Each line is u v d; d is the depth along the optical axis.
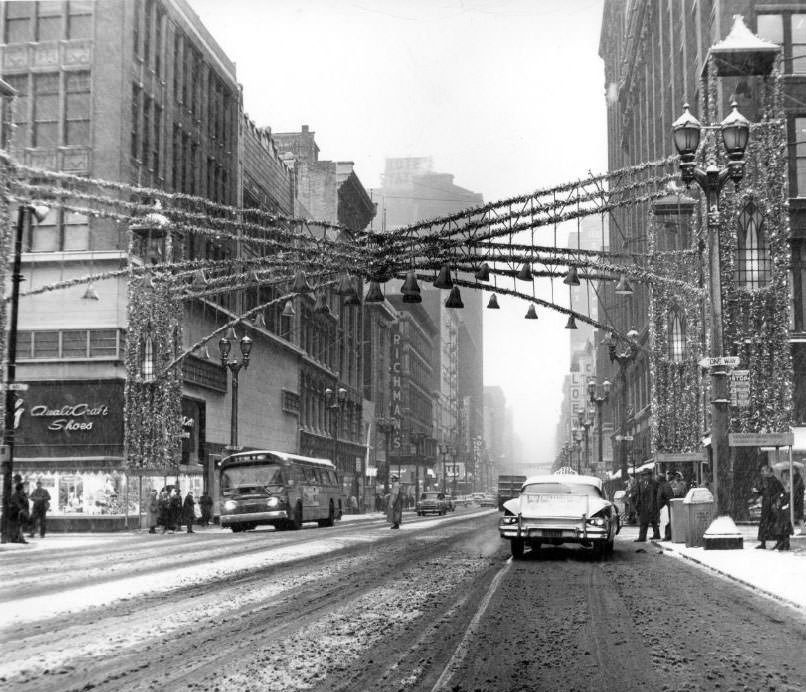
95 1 40.50
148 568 17.05
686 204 34.44
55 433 40.41
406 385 120.88
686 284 33.09
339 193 84.06
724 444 20.41
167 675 7.26
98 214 28.75
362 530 35.22
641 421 69.69
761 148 32.91
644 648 8.55
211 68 53.16
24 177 28.94
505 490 87.69
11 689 6.78
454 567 16.95
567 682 7.13
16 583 14.42
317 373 76.56
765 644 8.80
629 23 76.38
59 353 40.59
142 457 39.41
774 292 32.69
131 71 41.03
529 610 11.02
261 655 8.09
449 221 29.31
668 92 56.28
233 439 42.09
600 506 19.25
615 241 82.38
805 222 38.00
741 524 33.47
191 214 29.64
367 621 10.05
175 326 40.81
